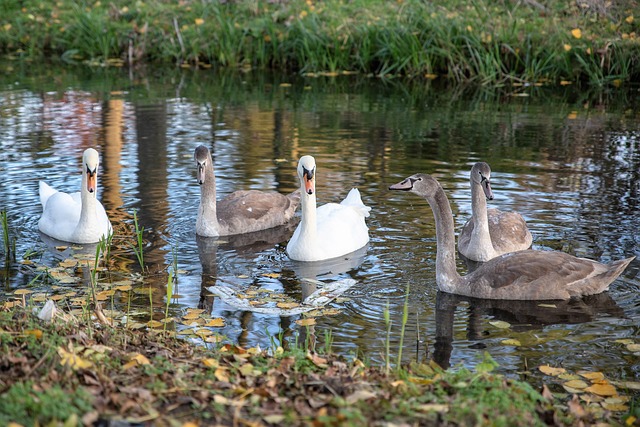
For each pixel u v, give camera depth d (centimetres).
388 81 2525
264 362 755
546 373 822
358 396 634
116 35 2884
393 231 1288
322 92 2358
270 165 1623
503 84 2428
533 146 1747
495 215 1277
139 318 955
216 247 1260
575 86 2442
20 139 1786
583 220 1303
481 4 2809
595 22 2688
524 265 1048
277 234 1352
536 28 2595
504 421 598
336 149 1725
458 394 658
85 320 881
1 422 549
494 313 996
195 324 942
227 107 2138
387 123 1966
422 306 1016
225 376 698
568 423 668
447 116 2048
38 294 1028
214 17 2934
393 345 896
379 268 1146
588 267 1057
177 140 1791
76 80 2508
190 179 1537
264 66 2720
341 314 984
